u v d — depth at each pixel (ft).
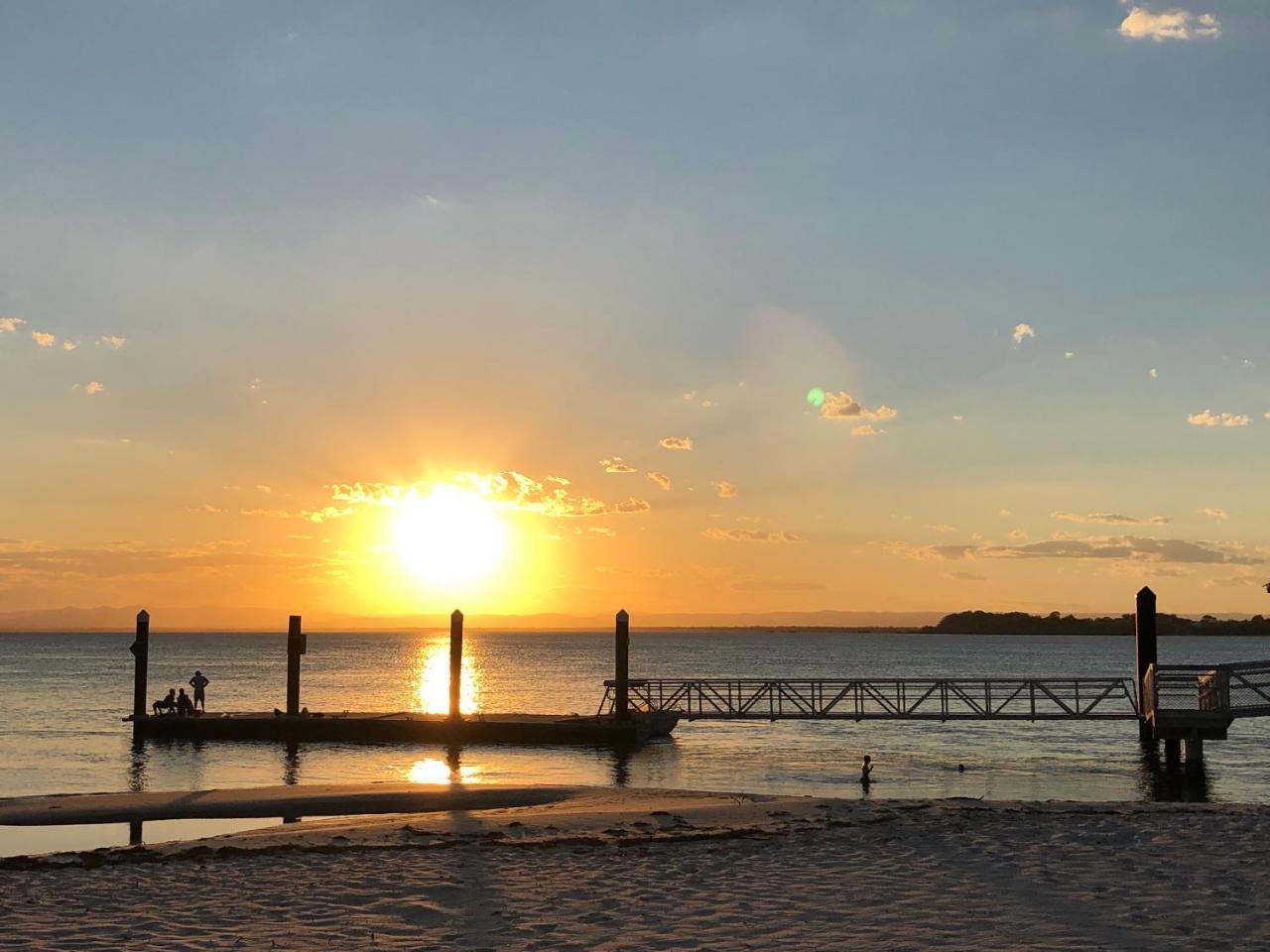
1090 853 45.70
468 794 79.36
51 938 32.96
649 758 115.14
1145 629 111.24
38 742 131.23
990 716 115.44
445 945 31.76
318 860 46.39
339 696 244.83
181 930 33.96
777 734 141.38
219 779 100.17
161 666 428.15
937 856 45.80
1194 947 30.37
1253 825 53.11
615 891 39.42
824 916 34.88
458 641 128.77
